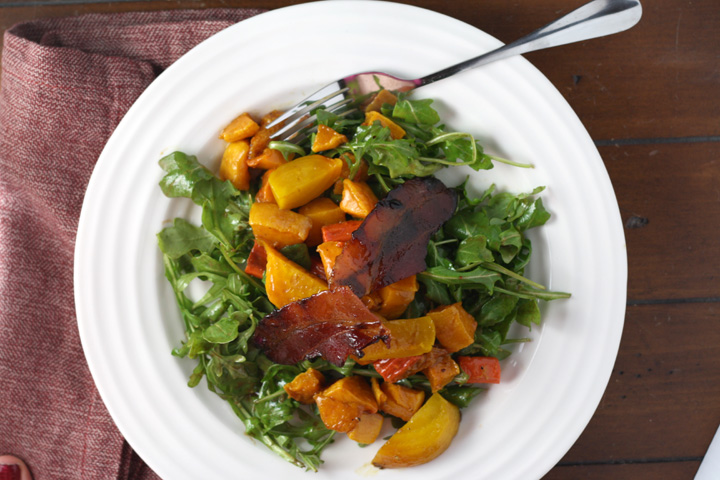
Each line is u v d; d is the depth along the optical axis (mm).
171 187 482
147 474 552
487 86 477
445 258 482
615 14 456
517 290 489
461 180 498
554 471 562
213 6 528
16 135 520
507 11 520
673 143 531
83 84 515
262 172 500
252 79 481
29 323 540
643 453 556
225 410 507
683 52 524
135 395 503
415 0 519
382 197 494
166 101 482
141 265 499
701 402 550
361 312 446
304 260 476
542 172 485
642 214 537
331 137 471
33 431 545
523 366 503
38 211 532
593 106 528
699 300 543
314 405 508
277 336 468
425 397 499
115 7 529
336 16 472
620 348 549
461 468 503
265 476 504
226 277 496
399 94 480
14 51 513
